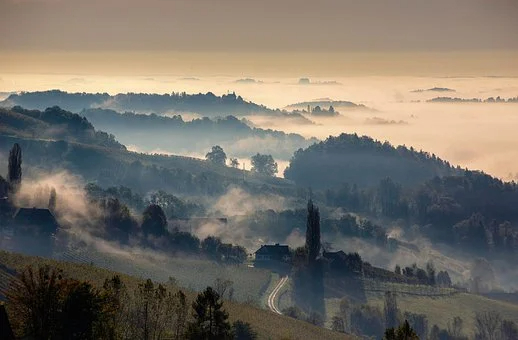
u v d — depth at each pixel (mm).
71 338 144375
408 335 156000
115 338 148500
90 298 148125
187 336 168500
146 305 170875
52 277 146875
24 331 141875
